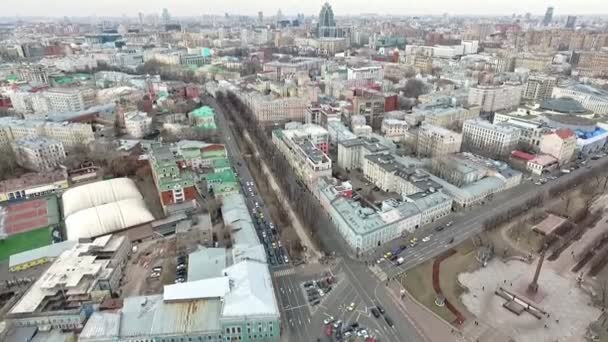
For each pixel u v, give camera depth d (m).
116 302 179.50
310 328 177.38
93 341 156.12
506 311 187.62
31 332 166.88
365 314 185.50
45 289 185.12
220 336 164.00
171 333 159.75
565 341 170.75
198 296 173.50
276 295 197.12
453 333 174.88
